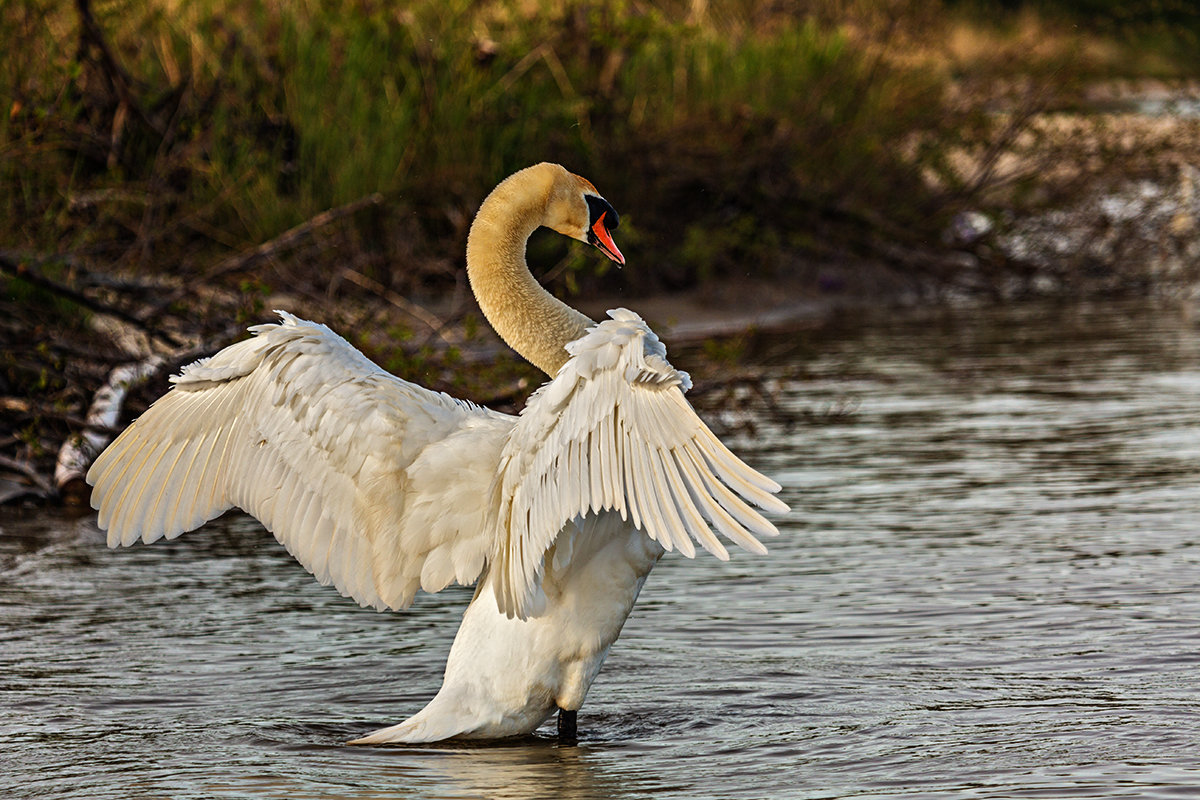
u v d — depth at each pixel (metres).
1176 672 7.57
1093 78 29.30
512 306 7.52
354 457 6.59
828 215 25.95
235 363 6.71
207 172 18.34
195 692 7.67
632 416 5.71
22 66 16.84
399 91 21.70
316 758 6.60
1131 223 27.84
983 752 6.48
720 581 9.74
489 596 6.66
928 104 27.50
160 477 6.75
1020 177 27.58
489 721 6.55
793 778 6.21
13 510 12.37
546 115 22.70
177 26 20.52
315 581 10.07
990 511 11.47
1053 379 17.80
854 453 13.90
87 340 14.61
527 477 6.03
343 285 17.81
